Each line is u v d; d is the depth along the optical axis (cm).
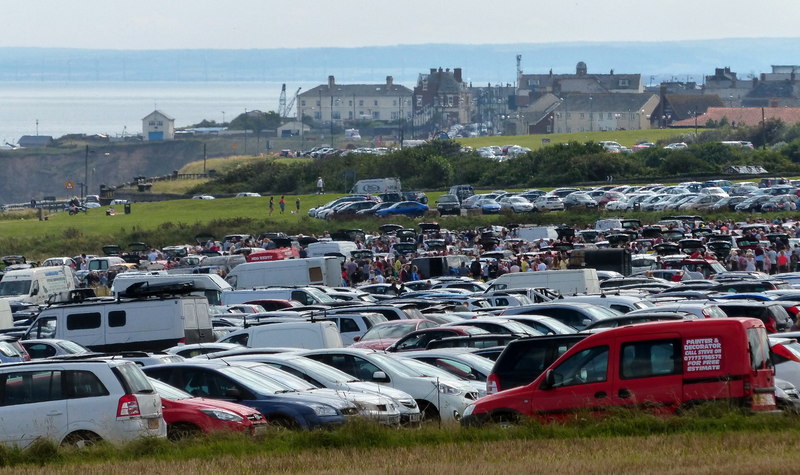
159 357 7481
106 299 10931
